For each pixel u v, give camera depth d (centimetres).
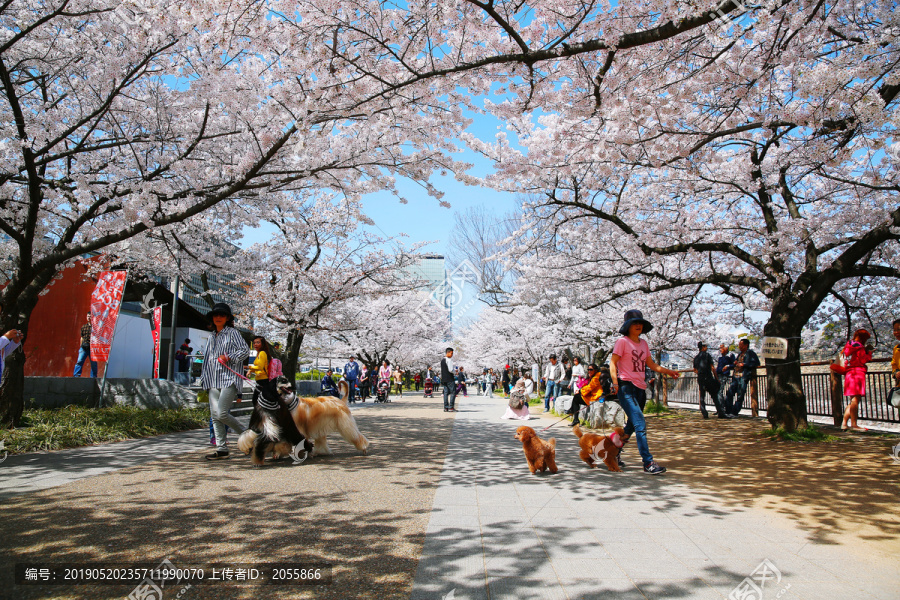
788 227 763
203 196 740
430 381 2716
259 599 228
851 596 239
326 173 730
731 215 998
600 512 379
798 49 541
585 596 237
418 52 541
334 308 1580
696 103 666
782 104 684
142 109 776
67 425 700
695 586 249
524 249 1082
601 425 858
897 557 289
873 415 871
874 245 716
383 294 1568
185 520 338
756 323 1338
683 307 1277
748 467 557
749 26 486
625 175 816
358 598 231
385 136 685
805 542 314
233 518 345
